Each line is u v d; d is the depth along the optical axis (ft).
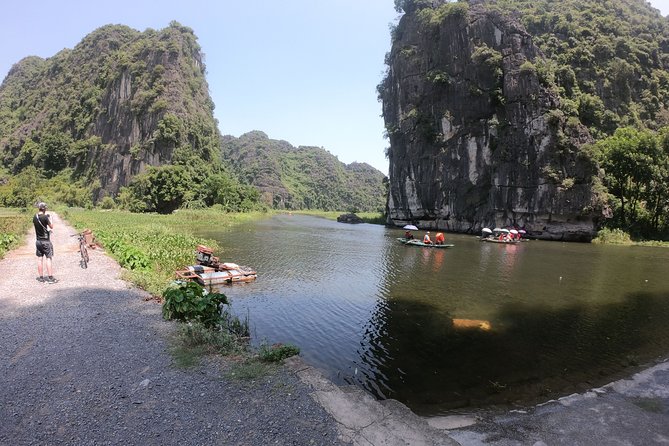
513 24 198.29
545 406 25.91
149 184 251.60
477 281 66.39
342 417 18.21
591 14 247.50
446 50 216.74
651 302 54.65
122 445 15.02
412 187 231.09
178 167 262.88
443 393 27.81
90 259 55.62
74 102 397.80
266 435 16.19
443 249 113.60
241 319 42.16
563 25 237.04
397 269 76.48
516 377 30.63
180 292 30.68
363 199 625.00
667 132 176.35
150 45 347.97
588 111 207.82
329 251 100.48
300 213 391.45
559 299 55.31
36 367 21.25
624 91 225.76
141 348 24.35
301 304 48.85
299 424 17.21
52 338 25.40
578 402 26.50
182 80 335.47
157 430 16.08
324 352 34.65
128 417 16.94
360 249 107.04
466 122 207.10
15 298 34.27
